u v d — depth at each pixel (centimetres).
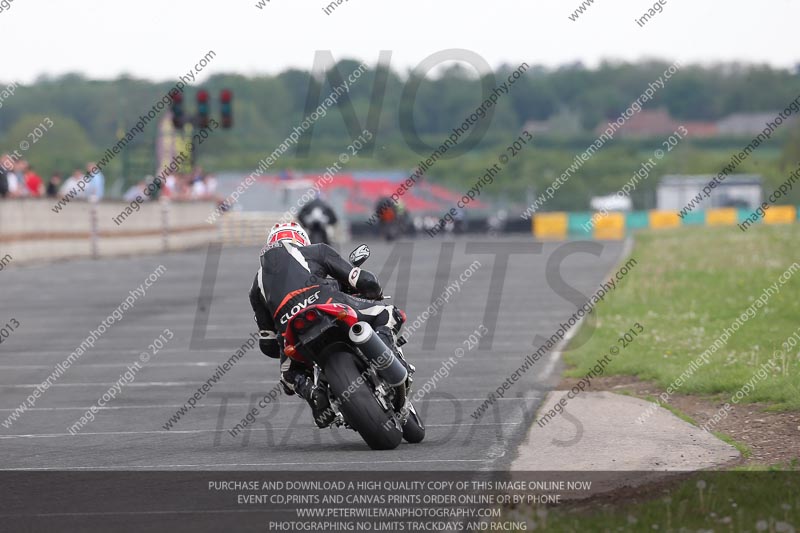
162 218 15150
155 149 16962
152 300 8156
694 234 14438
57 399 4169
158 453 3111
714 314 5750
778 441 2983
